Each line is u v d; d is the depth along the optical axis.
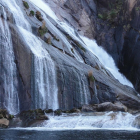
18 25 23.94
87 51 33.72
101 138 12.65
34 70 21.27
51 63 22.75
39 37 26.00
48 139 12.16
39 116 18.66
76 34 38.62
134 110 24.41
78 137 12.86
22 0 29.33
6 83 19.44
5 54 20.05
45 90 21.58
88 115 19.84
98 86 25.19
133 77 41.38
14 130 15.43
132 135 13.76
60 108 22.09
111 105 22.33
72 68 24.06
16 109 19.45
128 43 42.50
